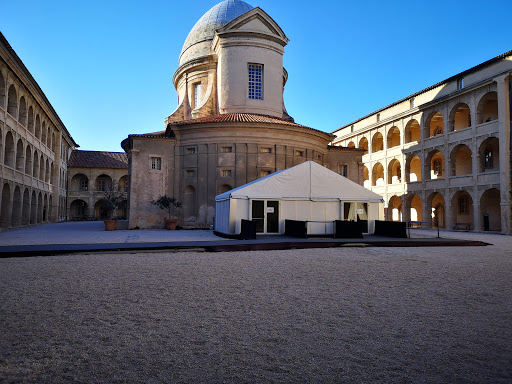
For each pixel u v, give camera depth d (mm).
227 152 30234
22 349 4453
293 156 31266
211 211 29828
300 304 6562
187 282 8359
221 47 35719
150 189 30344
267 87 35812
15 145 30734
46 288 7637
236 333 5059
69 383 3623
